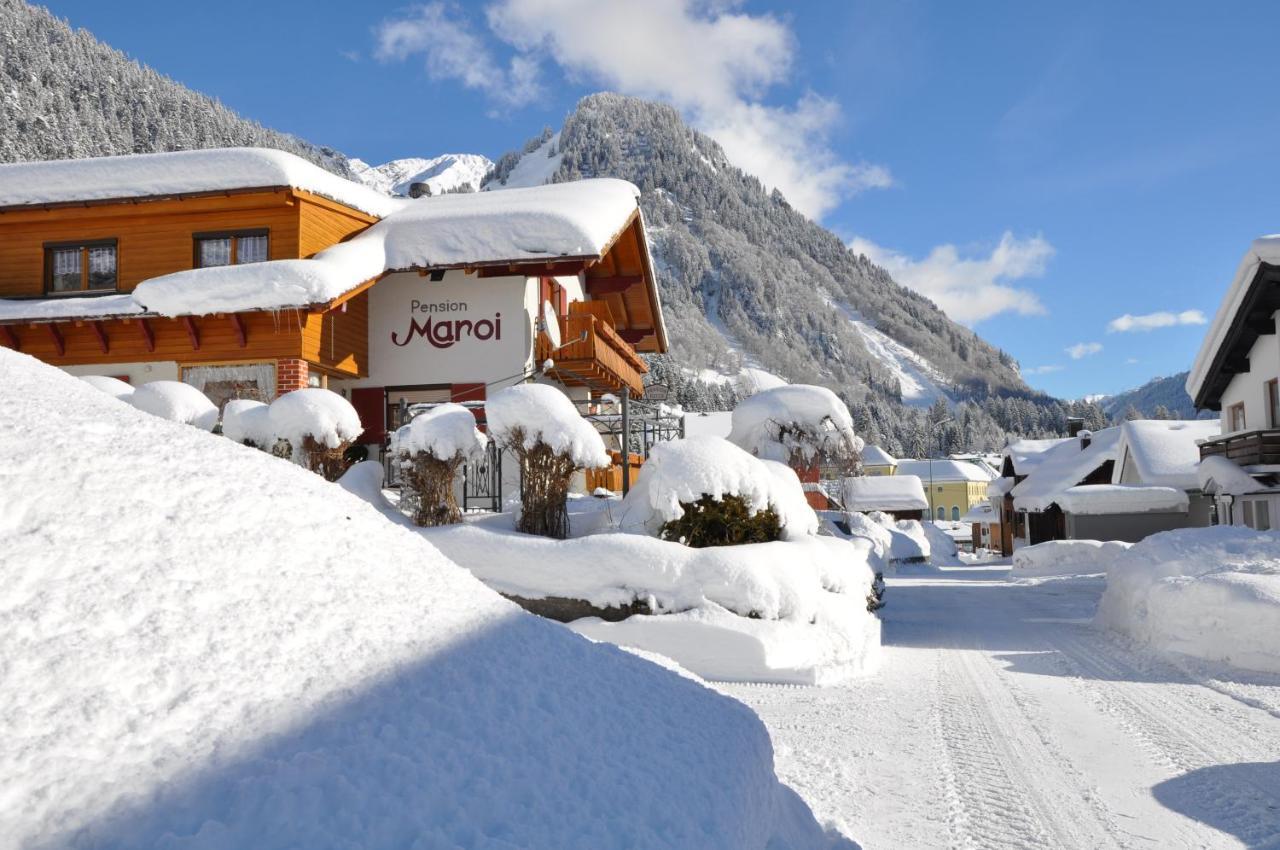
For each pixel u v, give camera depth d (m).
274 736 2.37
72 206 18.27
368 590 3.46
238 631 2.74
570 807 2.63
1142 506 36.94
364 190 20.20
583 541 9.46
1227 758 6.14
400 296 18.88
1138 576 13.28
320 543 3.56
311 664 2.78
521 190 22.39
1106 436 45.06
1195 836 4.59
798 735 6.54
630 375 22.78
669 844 2.64
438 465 11.02
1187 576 11.97
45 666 2.20
